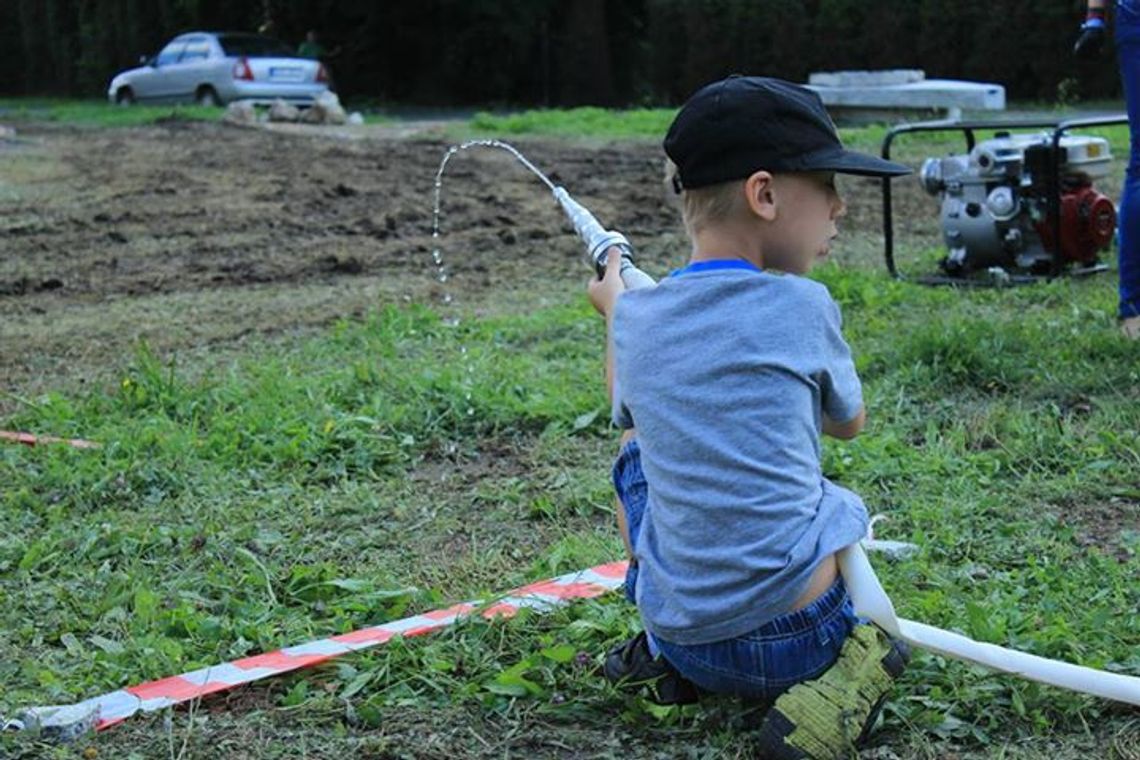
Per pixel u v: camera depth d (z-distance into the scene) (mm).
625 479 3977
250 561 5297
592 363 7812
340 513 5895
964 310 8609
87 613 4906
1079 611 4516
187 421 7121
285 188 16812
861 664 3668
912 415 6734
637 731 3953
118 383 7895
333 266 11625
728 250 3793
